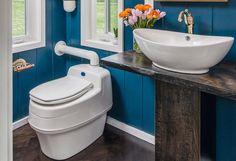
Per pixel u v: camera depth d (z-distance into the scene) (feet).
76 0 7.98
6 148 1.67
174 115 4.89
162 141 5.25
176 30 5.78
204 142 4.88
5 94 1.60
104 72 7.00
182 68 4.17
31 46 7.57
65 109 5.79
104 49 7.55
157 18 5.62
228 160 5.43
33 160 6.13
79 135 6.39
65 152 6.16
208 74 4.19
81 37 8.11
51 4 7.97
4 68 1.57
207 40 4.72
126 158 6.33
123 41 7.02
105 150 6.65
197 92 4.44
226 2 4.91
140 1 6.42
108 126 7.91
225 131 5.36
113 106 7.76
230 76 4.08
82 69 7.12
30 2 7.67
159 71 4.35
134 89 7.13
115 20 7.58
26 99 7.78
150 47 4.23
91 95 6.41
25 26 7.74
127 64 4.81
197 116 4.56
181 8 5.60
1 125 1.62
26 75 7.63
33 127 5.92
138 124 7.27
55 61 8.48
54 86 6.49
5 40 1.54
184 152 4.91
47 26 8.00
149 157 6.37
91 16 8.00
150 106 6.85
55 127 5.74
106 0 7.64
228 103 5.19
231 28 4.95
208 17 5.23
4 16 1.51
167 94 4.91
